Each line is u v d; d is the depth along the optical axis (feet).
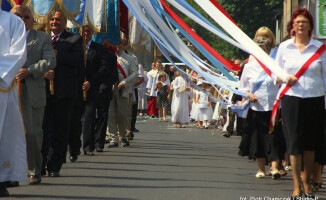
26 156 37.06
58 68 41.83
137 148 65.16
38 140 38.86
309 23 34.42
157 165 49.88
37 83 38.70
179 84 109.70
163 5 43.37
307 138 34.37
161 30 42.83
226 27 37.40
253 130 44.01
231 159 55.93
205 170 47.11
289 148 33.91
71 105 42.50
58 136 42.45
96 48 57.57
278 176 42.78
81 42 43.09
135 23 82.28
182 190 36.78
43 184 38.86
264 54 35.35
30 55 38.81
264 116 43.62
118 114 65.51
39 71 38.19
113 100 65.21
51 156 42.78
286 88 34.27
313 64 34.06
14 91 35.09
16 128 34.96
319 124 34.47
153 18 42.86
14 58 34.17
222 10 38.58
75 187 37.58
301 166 33.81
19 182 39.73
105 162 51.65
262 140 43.65
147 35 83.35
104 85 59.93
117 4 67.15
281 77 34.35
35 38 39.14
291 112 33.96
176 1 43.55
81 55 42.63
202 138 82.38
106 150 62.59
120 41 66.08
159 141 75.66
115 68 60.80
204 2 38.68
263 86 43.50
